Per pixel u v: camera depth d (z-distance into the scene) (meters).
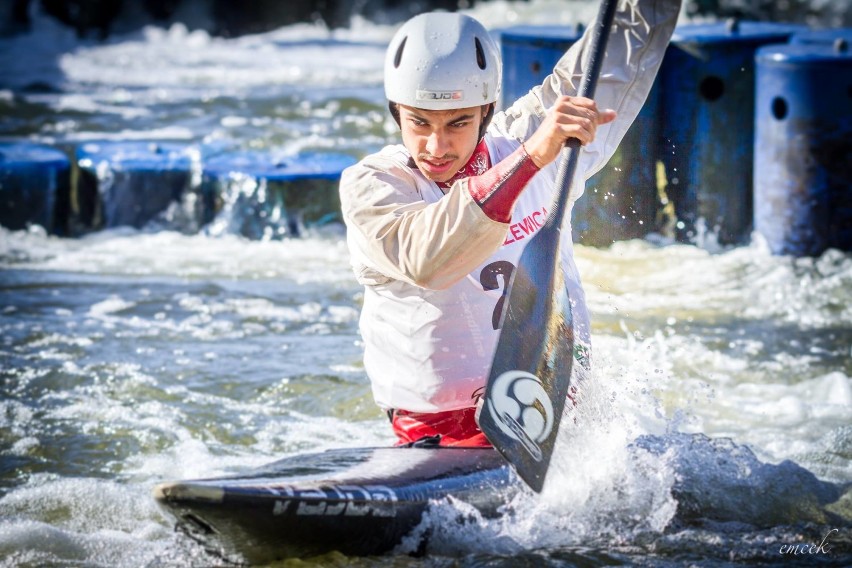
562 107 8.30
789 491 9.98
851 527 9.63
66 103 31.97
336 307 17.19
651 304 17.25
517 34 21.81
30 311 16.73
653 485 9.75
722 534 9.44
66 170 21.72
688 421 11.77
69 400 13.38
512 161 8.27
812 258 19.72
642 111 11.91
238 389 13.82
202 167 21.36
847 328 16.19
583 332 9.88
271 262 19.69
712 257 19.80
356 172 9.05
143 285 18.20
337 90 33.66
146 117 30.09
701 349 15.22
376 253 8.62
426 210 8.34
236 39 45.78
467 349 9.29
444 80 8.75
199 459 11.84
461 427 9.54
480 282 9.27
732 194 20.91
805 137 19.47
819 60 19.16
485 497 9.13
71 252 20.19
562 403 9.12
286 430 12.67
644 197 11.66
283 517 8.41
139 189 21.44
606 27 9.84
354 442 12.32
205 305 17.17
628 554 9.12
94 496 10.77
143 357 14.83
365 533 8.73
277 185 20.88
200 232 21.34
